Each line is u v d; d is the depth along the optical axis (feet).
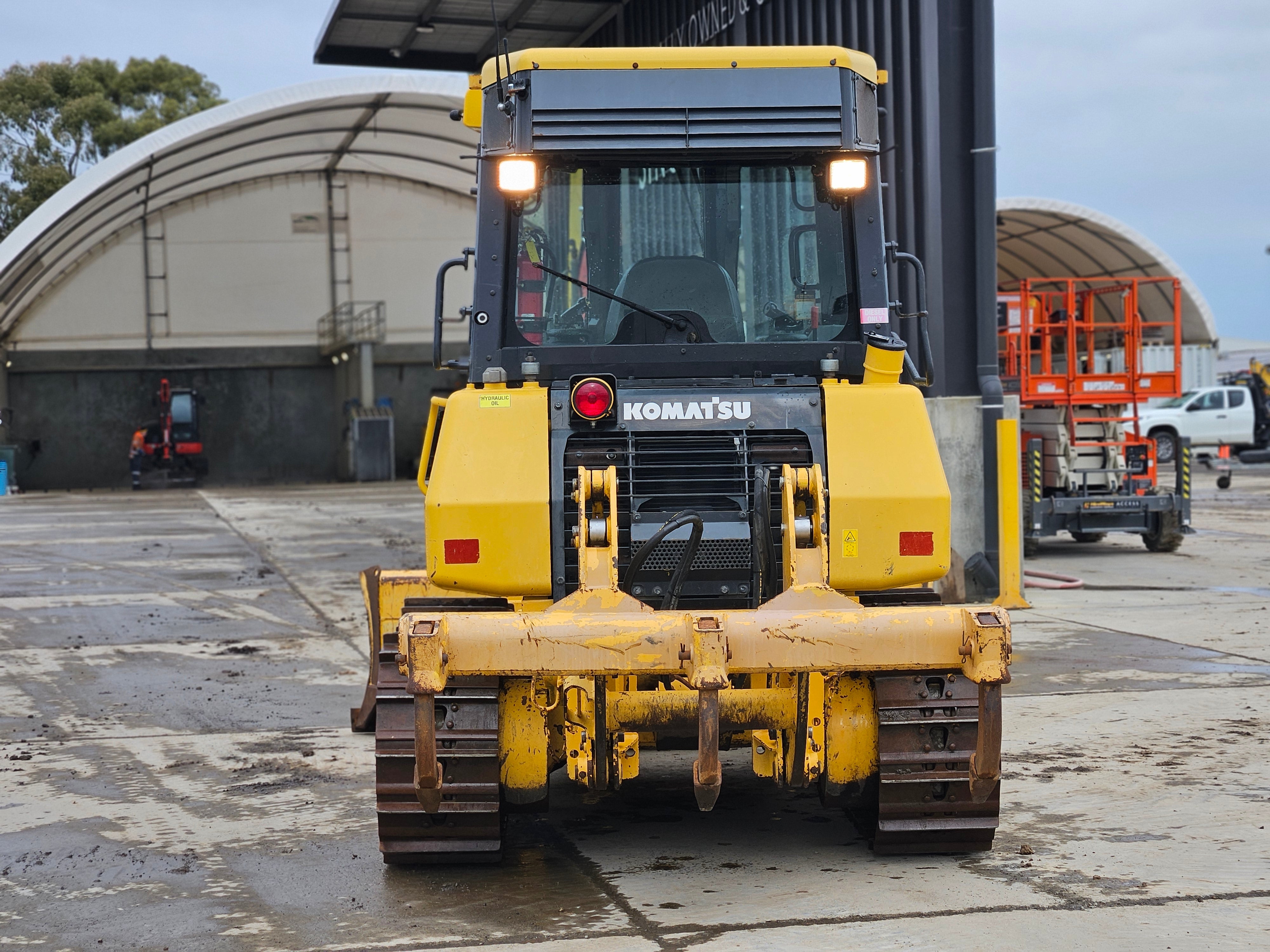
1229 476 85.81
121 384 146.10
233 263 146.41
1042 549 54.54
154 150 113.70
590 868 15.84
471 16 54.75
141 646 34.65
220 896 15.01
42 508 98.43
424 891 15.05
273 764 21.68
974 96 38.86
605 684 14.55
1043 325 52.11
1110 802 18.31
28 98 196.54
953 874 15.29
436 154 135.33
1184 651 30.60
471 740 14.76
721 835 17.28
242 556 58.44
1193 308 118.42
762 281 17.03
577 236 17.01
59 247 131.85
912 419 15.93
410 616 14.17
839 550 15.38
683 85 17.03
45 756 22.44
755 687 15.35
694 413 15.89
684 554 15.38
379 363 149.89
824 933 13.35
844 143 17.02
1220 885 14.78
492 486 15.38
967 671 13.89
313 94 111.65
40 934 13.89
